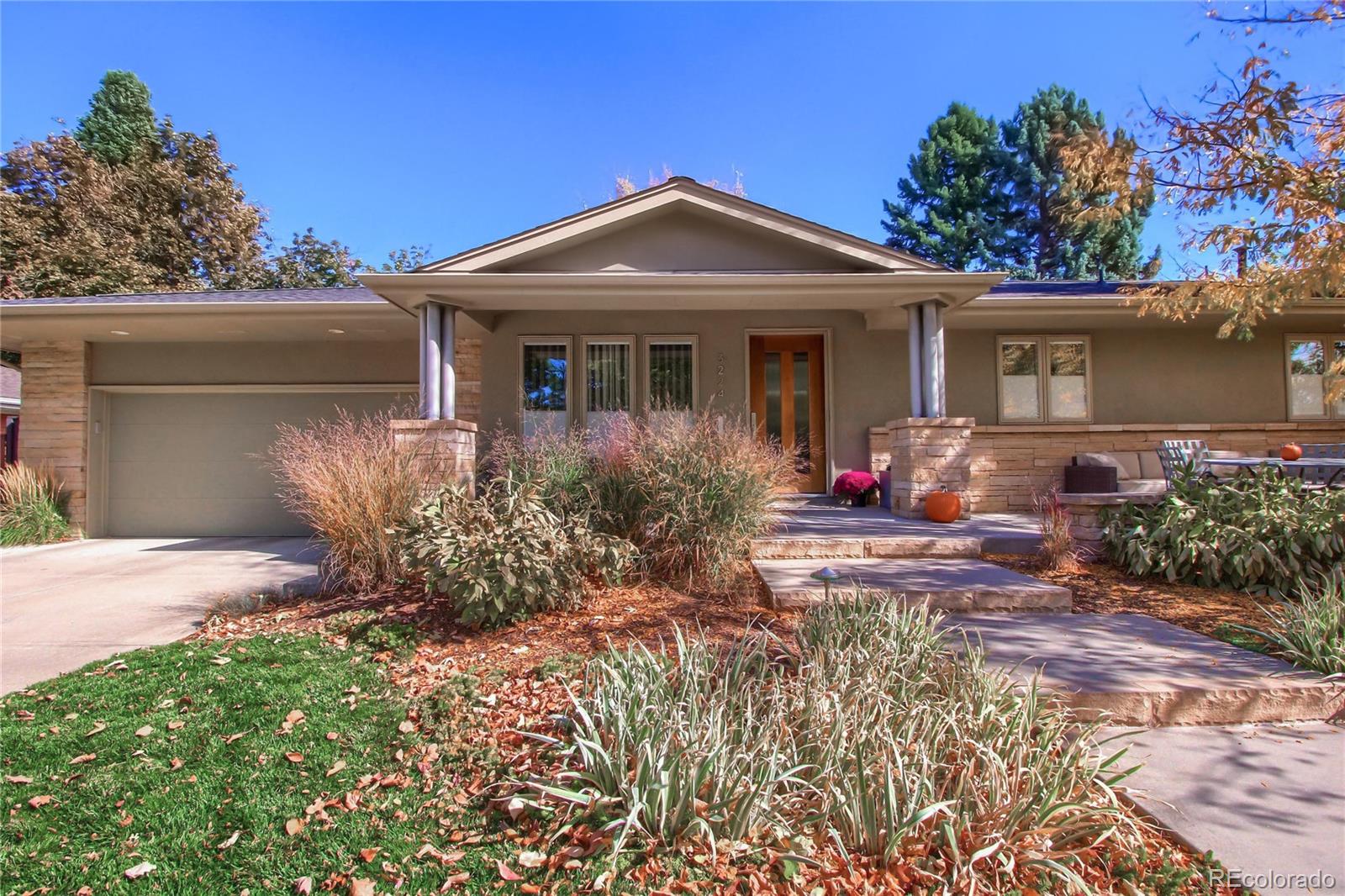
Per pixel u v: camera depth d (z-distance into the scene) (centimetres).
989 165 2605
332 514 588
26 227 1814
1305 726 327
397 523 515
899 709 281
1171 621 447
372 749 308
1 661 431
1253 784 273
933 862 223
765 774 243
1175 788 270
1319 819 248
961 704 287
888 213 2739
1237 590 503
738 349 952
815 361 990
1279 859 225
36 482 998
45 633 493
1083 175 623
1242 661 370
